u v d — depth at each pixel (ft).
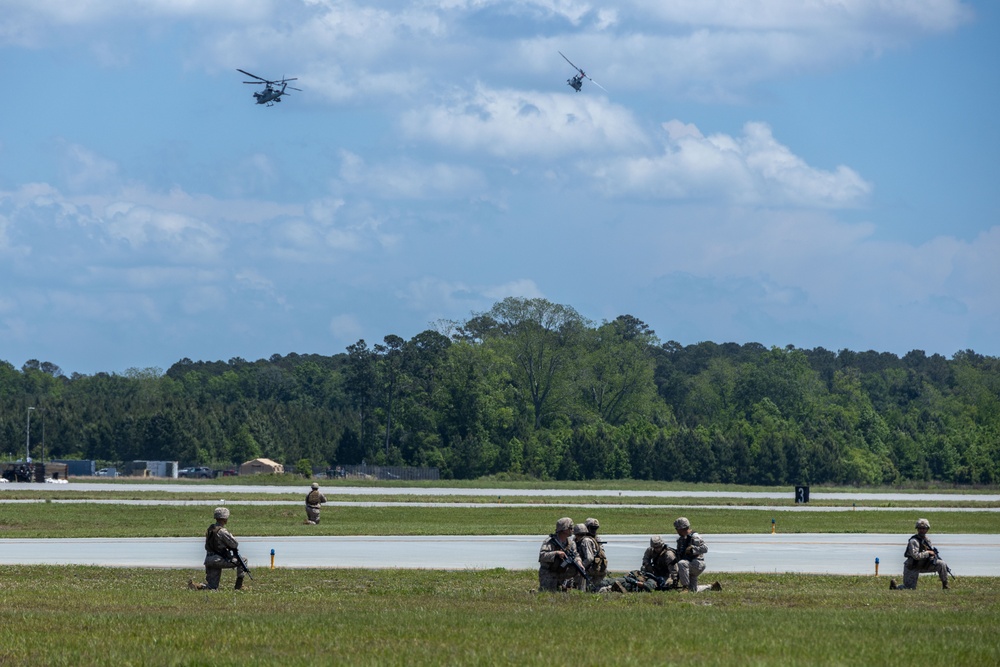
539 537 245.45
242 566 138.10
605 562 139.44
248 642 89.04
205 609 115.03
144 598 125.59
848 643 89.66
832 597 132.67
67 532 252.83
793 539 254.68
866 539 256.32
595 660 80.64
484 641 89.97
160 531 255.70
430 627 98.43
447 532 256.52
